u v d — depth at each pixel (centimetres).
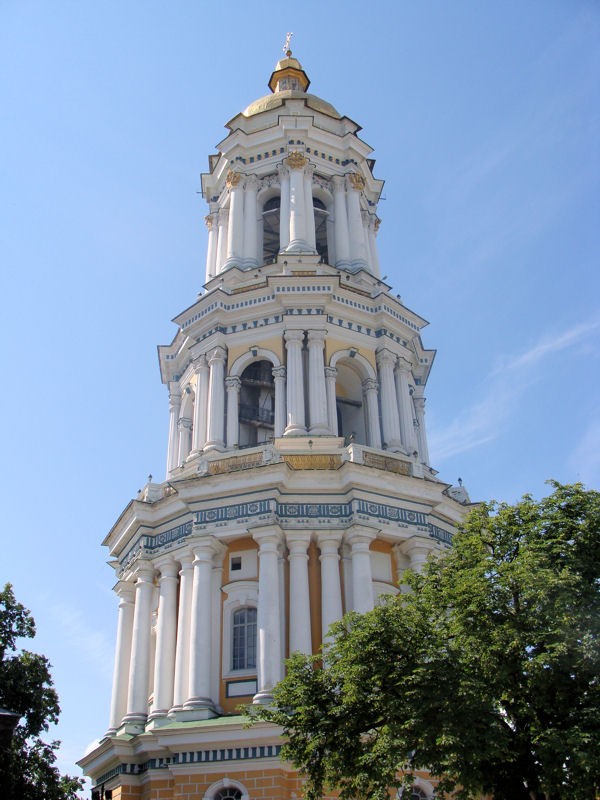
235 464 3516
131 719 3356
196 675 3161
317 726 2255
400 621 2252
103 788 3338
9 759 2623
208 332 4119
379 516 3425
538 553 2227
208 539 3372
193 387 4197
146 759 3147
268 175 4625
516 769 2159
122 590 3819
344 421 4172
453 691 2080
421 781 2912
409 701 2088
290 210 4381
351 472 3409
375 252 4725
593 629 2108
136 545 3706
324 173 4628
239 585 3359
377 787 2122
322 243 4712
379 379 4084
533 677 2069
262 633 3116
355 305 4128
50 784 2784
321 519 3397
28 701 2856
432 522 3656
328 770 2262
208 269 4688
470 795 2367
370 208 4866
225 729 2934
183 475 3822
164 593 3500
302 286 4025
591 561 2248
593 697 2077
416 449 4084
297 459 3503
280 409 3816
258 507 3362
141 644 3494
